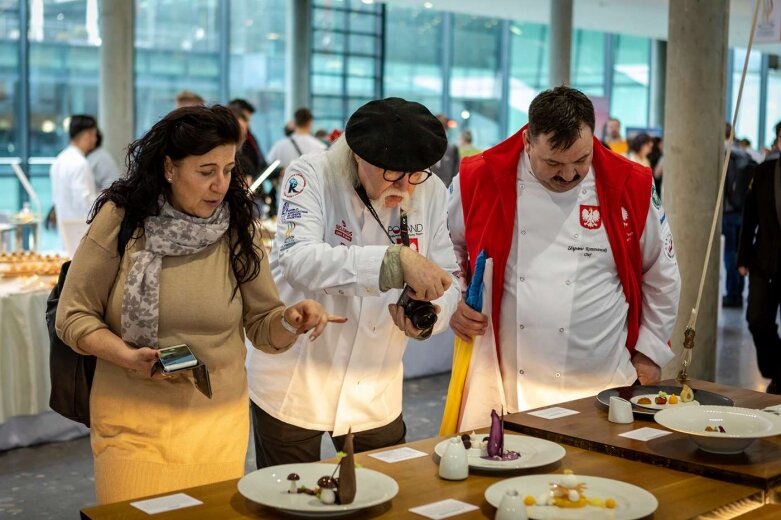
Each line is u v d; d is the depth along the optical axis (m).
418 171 2.28
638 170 2.71
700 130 5.61
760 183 5.42
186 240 2.05
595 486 1.73
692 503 1.70
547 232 2.70
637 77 19.83
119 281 2.07
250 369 2.56
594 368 2.71
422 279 2.14
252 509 1.66
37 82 12.48
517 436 2.08
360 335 2.42
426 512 1.64
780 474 1.81
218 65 14.19
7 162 12.34
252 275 2.19
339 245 2.39
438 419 5.27
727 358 6.99
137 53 13.49
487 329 2.76
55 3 12.41
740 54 21.70
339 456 1.75
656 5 13.35
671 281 2.78
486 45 17.12
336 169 2.37
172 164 2.03
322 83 15.20
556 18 12.55
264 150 14.84
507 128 17.55
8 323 4.51
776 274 5.39
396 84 16.30
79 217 7.29
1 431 4.58
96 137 7.93
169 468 2.11
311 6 14.79
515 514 1.55
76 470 4.33
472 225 2.78
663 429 2.15
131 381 2.09
